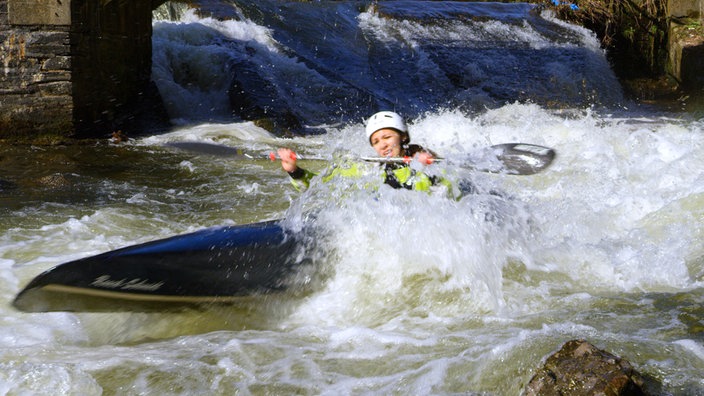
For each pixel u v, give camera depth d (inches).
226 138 960.9
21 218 546.6
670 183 629.0
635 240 476.7
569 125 966.4
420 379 301.1
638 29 1603.1
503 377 299.0
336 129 1099.3
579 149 812.0
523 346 317.7
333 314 380.8
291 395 293.4
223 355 328.5
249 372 312.5
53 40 839.1
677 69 1478.8
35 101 847.7
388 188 438.3
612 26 1657.2
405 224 426.0
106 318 372.5
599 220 507.2
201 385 301.9
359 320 374.0
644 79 1568.7
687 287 406.0
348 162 448.5
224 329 373.7
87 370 314.2
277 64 1246.3
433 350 327.6
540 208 491.8
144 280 359.9
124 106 990.4
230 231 405.4
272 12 1521.9
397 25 1612.9
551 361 292.7
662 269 428.8
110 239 503.5
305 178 457.4
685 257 448.5
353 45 1526.8
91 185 669.3
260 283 384.8
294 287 392.5
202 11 1398.9
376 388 296.7
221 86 1151.0
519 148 507.2
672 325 344.2
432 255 418.0
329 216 427.8
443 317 370.0
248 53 1259.2
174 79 1144.8
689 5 1521.9
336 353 330.0
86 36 880.9
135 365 319.3
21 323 368.5
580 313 365.1
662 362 302.0
